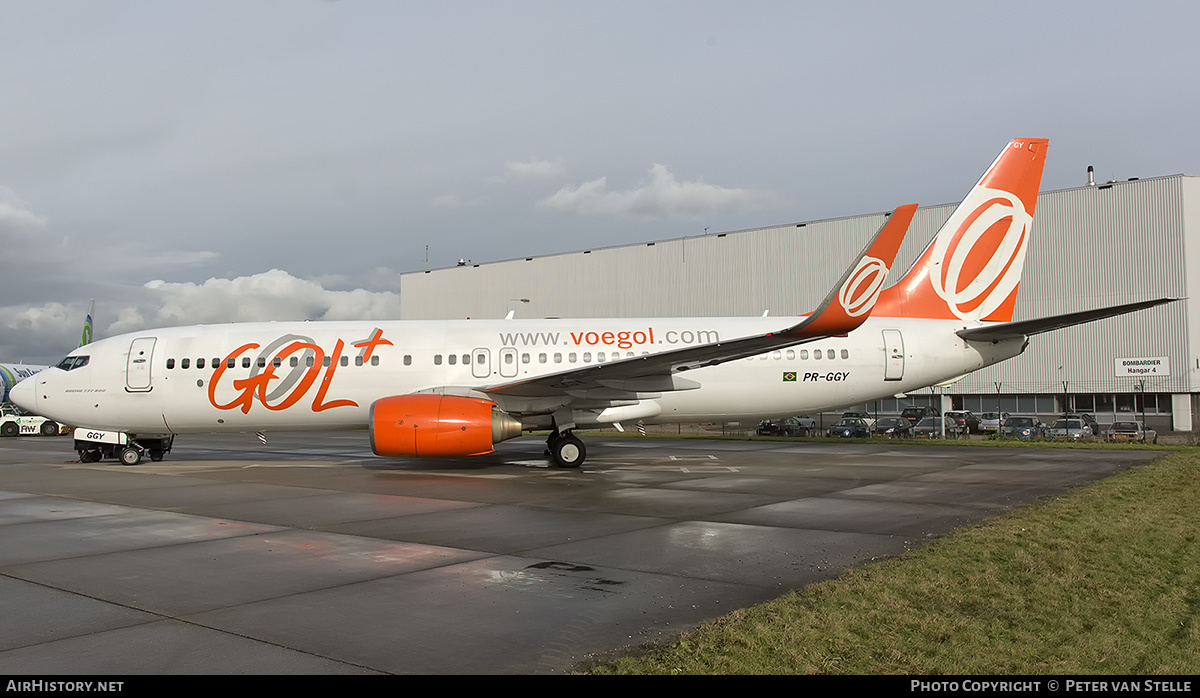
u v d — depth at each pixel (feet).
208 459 76.74
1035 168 71.15
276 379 65.41
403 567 27.55
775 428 132.16
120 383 65.92
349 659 18.11
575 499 44.68
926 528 34.63
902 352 68.59
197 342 66.59
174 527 35.91
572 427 64.80
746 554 29.43
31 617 21.53
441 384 66.03
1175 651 18.60
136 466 68.13
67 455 86.53
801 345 68.13
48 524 36.86
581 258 181.88
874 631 19.89
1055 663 17.75
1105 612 21.56
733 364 67.36
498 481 53.98
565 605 22.58
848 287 50.37
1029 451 80.84
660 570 26.91
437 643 19.24
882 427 125.59
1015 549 29.14
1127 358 135.54
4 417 143.13
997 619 20.90
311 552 30.19
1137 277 135.23
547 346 67.46
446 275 199.72
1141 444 94.32
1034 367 143.43
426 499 44.91
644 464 66.69
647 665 17.53
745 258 164.14
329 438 120.06
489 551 30.25
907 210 50.67
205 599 23.39
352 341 66.54
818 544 31.27
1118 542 30.35
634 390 60.44
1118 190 137.28
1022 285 145.07
